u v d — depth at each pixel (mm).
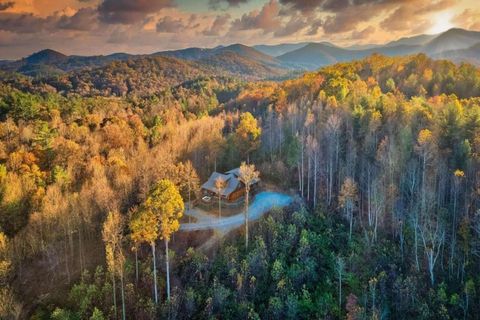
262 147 100500
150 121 134750
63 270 57188
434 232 61125
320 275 59031
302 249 59750
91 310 49875
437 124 80812
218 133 105438
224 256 58281
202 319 50781
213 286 54156
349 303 53031
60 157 79750
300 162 83812
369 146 81562
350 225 66375
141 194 67625
